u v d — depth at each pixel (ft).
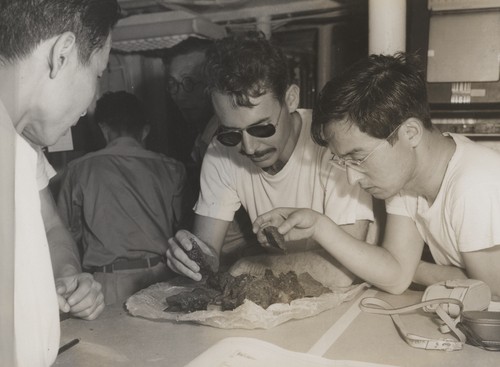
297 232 4.91
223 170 5.61
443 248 4.40
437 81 6.64
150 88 8.75
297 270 4.77
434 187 4.15
